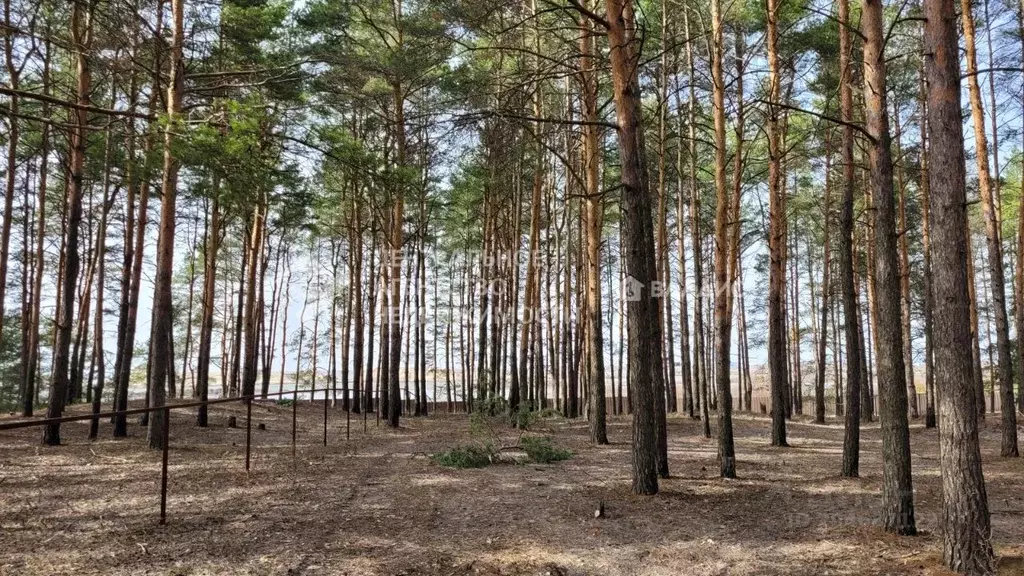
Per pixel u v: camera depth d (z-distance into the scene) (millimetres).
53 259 24625
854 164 9977
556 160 20938
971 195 19750
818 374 20906
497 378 21719
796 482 8758
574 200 21234
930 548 5363
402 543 5645
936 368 4914
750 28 14508
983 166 13016
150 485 8195
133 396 26500
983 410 18297
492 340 21969
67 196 19547
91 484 8219
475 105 12633
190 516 6547
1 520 6273
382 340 21469
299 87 13695
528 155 18891
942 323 4840
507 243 24828
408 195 16266
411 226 25938
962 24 13352
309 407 25328
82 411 17844
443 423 19391
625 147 7820
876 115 6215
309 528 6121
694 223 18984
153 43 10539
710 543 5699
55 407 11711
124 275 15656
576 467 10164
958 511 4727
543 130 15656
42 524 6148
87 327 23906
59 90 12516
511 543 5680
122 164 11859
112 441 12422
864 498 7641
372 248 22047
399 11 16406
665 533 6055
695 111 16422
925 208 18000
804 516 6734
